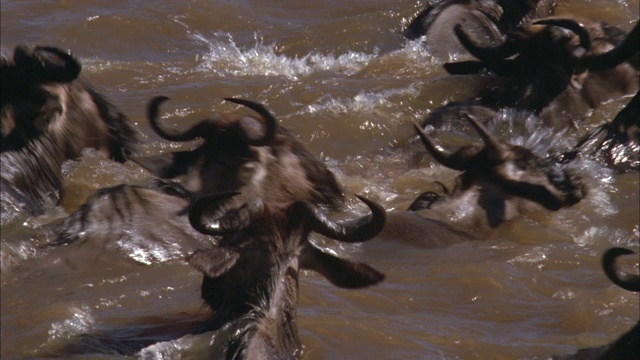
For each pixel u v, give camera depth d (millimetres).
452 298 25500
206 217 24281
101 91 39844
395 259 27141
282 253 21188
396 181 33562
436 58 45000
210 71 42625
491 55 39250
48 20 47031
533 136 36844
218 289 21250
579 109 38562
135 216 27266
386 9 49438
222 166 29000
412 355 22609
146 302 24188
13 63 30266
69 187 30859
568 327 24375
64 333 22391
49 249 26156
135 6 48531
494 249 28203
